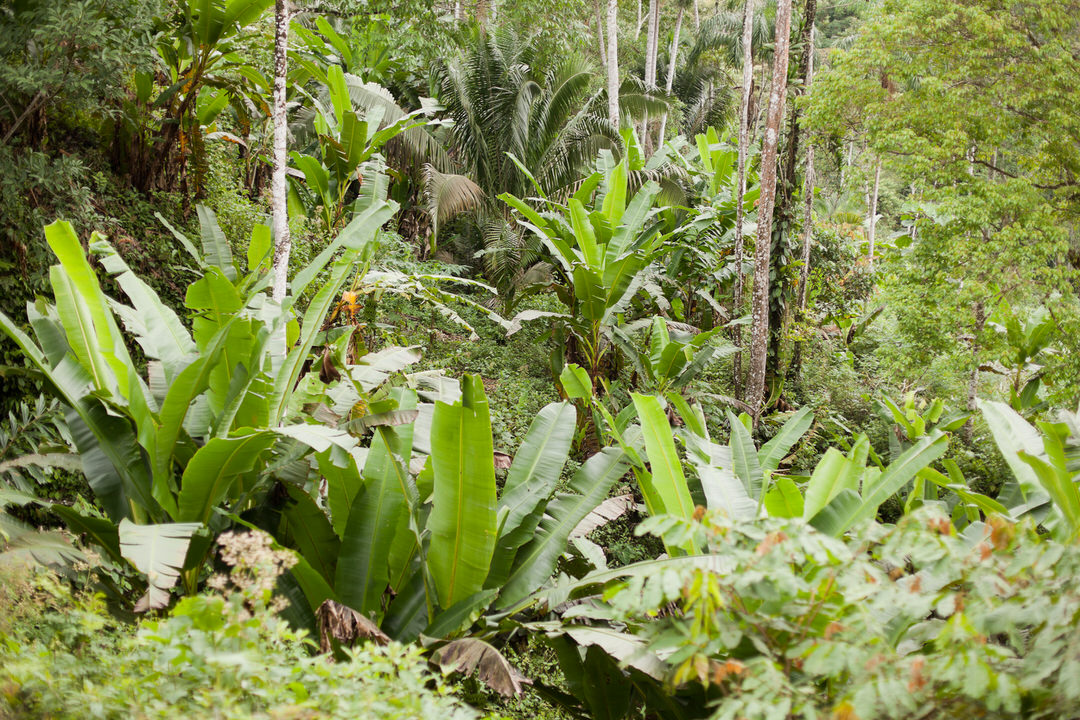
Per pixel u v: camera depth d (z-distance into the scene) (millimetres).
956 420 8391
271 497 5754
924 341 14984
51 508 5094
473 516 5160
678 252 15688
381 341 12555
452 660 4766
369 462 5707
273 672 2760
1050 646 2682
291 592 5422
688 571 2895
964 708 2766
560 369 12734
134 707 2496
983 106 13844
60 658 2758
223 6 9734
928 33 14281
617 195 12227
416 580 5660
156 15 8906
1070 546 2812
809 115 15828
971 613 2754
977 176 14812
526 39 20688
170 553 4215
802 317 19016
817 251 22641
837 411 17188
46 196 8320
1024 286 13875
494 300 15898
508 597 5703
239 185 13602
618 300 11883
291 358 6023
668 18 40344
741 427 7461
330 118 13555
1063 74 13594
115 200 9969
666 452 5852
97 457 5238
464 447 4980
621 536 10953
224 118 13742
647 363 12062
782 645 3225
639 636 4820
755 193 16594
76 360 5289
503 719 3412
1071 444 5590
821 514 5297
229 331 5469
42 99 8148
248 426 5238
